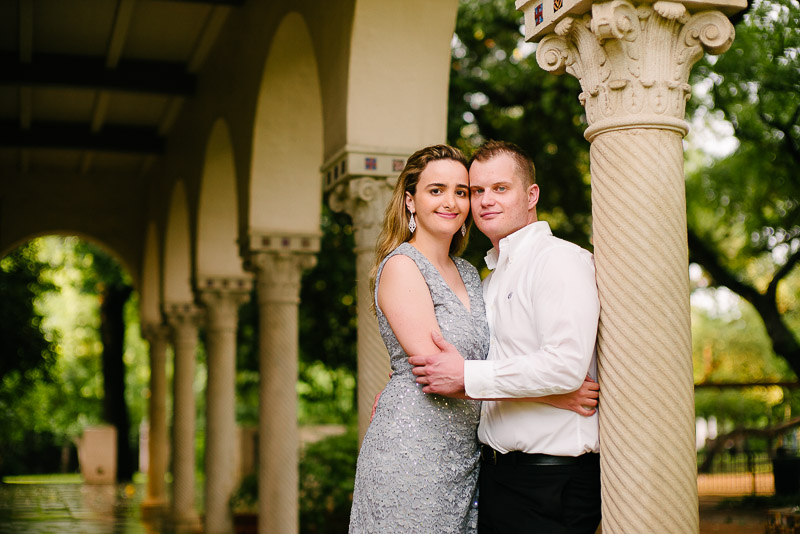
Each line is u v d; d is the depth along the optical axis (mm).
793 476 10164
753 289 9836
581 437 2850
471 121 12539
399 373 3004
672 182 2934
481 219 3016
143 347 31484
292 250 8828
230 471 11555
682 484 2799
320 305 14844
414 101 5875
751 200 12023
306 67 8172
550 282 2756
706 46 2979
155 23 10141
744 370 20922
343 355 15336
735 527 8359
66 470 26359
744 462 14703
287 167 8758
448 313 2947
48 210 16297
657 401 2799
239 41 9188
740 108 9734
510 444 2883
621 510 2770
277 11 7641
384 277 2992
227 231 11422
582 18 3025
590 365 2992
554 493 2834
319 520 9969
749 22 8266
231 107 9523
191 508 13195
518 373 2701
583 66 3076
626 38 2904
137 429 32281
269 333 8852
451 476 2924
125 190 16750
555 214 12492
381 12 5758
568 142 12109
